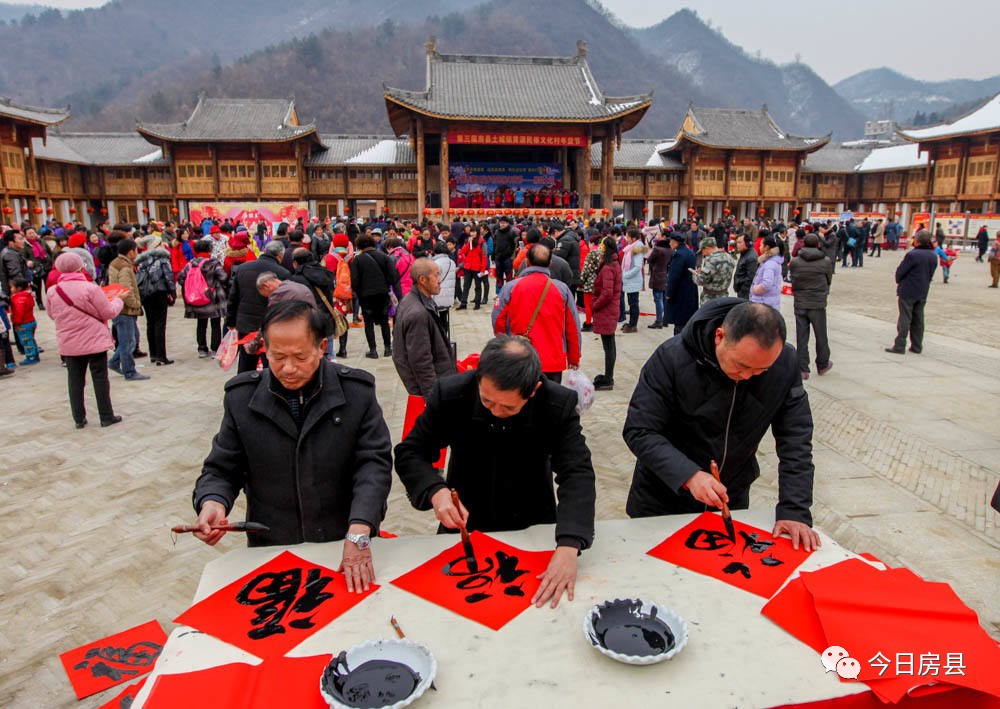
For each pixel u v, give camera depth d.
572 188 37.09
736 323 2.26
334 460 2.44
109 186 35.25
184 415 6.62
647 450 2.54
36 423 6.40
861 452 5.52
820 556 2.31
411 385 4.60
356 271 8.55
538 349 4.89
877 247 28.97
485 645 1.83
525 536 2.47
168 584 3.69
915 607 1.92
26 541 4.16
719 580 2.16
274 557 2.31
